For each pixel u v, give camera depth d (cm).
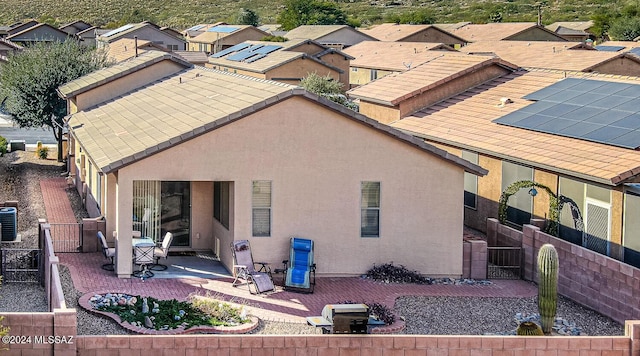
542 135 3119
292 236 2655
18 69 4653
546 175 2955
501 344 1861
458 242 2723
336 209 2669
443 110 3894
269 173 2623
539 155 2927
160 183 2855
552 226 2888
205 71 3750
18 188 4097
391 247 2706
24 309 2303
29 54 4759
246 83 3041
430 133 3622
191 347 1794
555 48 6500
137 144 2652
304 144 2633
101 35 10212
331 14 13438
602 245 2692
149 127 2866
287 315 2275
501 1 15475
